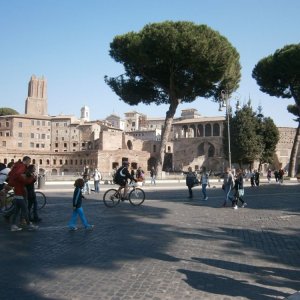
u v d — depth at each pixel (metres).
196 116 147.12
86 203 21.30
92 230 12.80
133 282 7.34
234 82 47.78
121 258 9.14
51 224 13.96
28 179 13.06
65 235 11.90
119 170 19.70
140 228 13.32
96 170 31.05
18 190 12.60
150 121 169.25
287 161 106.00
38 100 171.88
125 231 12.70
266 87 58.44
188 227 13.75
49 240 11.10
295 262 9.26
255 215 17.56
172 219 15.66
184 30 42.72
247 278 7.82
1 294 6.65
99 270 8.12
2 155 112.19
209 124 121.38
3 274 7.77
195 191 33.47
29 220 13.46
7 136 123.25
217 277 7.81
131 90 49.62
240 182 20.48
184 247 10.45
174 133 129.00
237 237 12.12
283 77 55.59
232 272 8.21
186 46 41.25
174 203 22.17
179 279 7.59
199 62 42.25
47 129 129.38
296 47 53.03
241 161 63.94
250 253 10.02
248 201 24.59
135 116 170.75
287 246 10.98
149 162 130.75
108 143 117.88
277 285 7.45
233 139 62.81
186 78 46.31
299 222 15.66
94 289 6.93
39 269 8.14
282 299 6.65
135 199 20.30
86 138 125.75
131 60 45.22
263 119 67.50
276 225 14.75
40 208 18.39
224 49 43.00
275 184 49.38
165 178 50.81
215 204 22.22
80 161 115.19
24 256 9.23
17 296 6.56
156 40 42.00
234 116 63.84
